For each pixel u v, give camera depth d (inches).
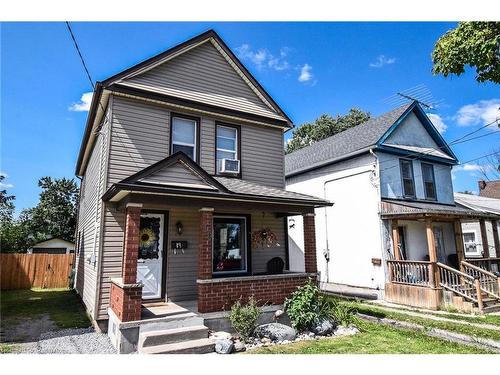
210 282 275.4
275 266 358.3
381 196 495.5
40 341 253.8
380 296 467.8
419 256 521.0
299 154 752.3
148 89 343.9
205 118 382.6
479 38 288.5
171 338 225.8
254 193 318.3
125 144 322.7
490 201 778.2
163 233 328.8
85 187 518.9
